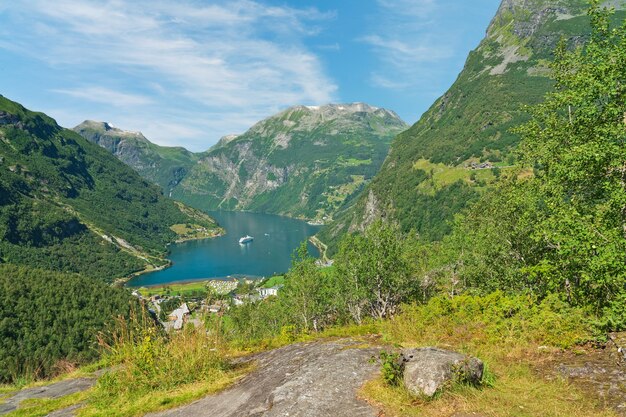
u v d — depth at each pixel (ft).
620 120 43.88
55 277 427.74
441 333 42.73
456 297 50.57
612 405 22.88
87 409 36.04
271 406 27.37
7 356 284.82
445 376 25.79
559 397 24.77
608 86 43.24
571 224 42.09
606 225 40.50
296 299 157.17
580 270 44.16
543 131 62.08
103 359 52.29
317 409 25.44
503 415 22.38
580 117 49.34
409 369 26.96
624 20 43.04
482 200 123.75
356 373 30.58
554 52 60.85
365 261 132.26
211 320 47.47
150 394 37.27
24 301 355.97
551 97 61.05
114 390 38.96
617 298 35.40
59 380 51.16
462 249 117.91
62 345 306.96
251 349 51.21
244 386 34.14
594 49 46.65
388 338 41.27
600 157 42.04
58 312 355.56
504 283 81.20
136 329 45.47
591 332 34.42
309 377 30.73
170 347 42.57
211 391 35.19
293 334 54.49
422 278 143.43
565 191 53.88
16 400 43.21
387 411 24.17
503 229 79.00
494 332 39.22
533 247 71.10
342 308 150.00
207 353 41.73
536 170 75.00
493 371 29.78
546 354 32.91
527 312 39.58
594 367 28.35
